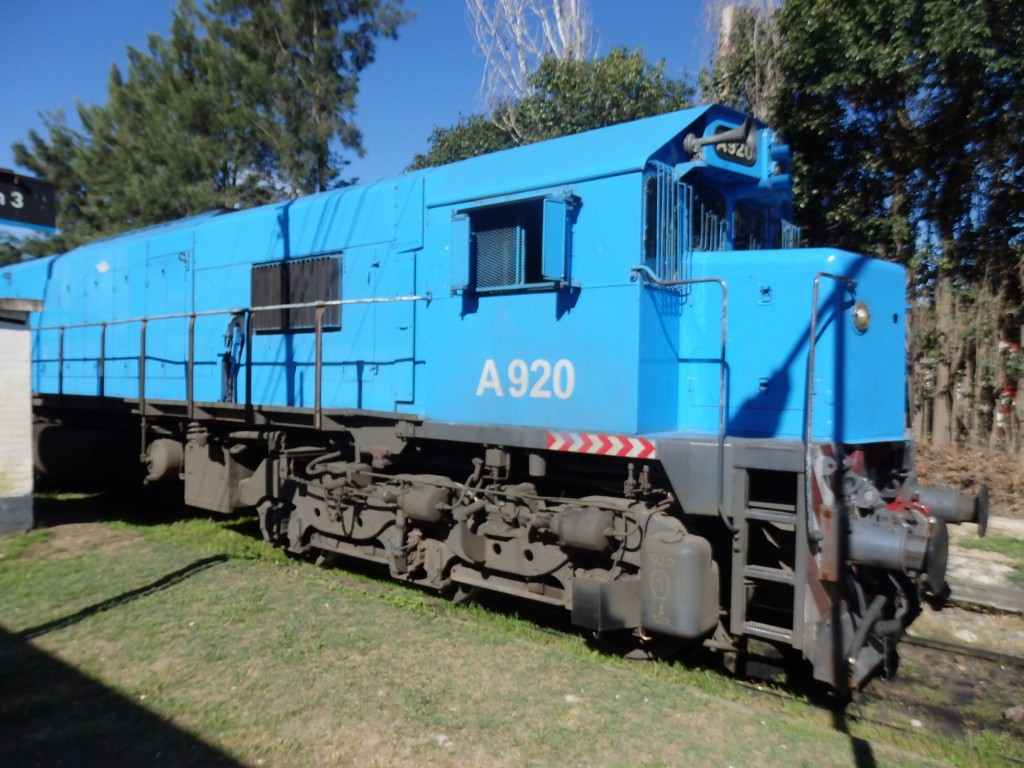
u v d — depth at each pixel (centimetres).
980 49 961
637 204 500
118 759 366
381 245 685
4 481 817
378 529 655
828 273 474
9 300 812
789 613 523
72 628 539
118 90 2358
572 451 528
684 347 543
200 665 477
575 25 1786
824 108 1184
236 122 2138
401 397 659
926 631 609
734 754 381
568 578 541
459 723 405
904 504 521
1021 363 991
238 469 808
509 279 562
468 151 1825
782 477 484
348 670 473
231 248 859
